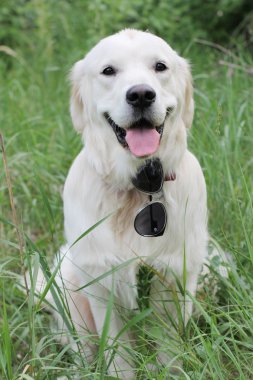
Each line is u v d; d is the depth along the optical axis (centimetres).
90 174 355
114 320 359
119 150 344
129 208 348
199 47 771
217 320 385
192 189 354
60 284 388
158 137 333
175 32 804
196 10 847
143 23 795
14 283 406
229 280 370
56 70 736
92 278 352
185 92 370
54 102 653
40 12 844
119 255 344
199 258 360
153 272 346
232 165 459
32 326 312
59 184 505
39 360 314
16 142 561
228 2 805
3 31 888
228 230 429
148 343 332
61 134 559
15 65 803
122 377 358
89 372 308
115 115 335
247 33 785
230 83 532
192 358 315
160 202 341
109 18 782
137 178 343
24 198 508
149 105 327
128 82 330
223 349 335
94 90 353
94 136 358
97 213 348
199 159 470
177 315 351
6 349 304
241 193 430
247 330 360
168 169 347
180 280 352
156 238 344
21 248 323
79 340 320
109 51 346
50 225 368
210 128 495
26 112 627
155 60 345
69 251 370
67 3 889
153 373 318
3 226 479
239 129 479
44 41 826
